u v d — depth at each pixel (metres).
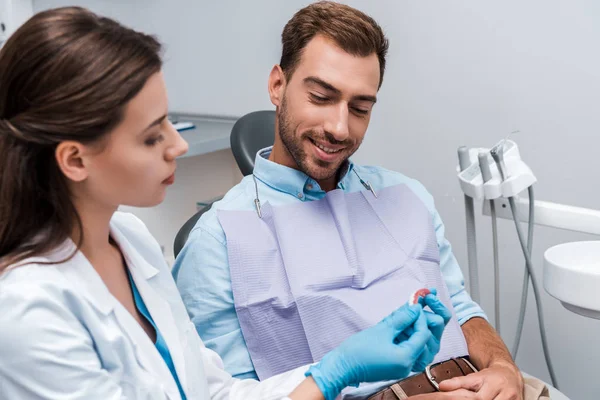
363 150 2.17
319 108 1.16
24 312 0.71
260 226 1.21
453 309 1.28
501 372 1.15
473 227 1.47
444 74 1.97
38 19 0.71
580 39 1.75
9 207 0.73
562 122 1.82
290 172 1.25
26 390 0.72
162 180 0.78
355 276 1.20
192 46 2.50
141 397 0.81
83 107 0.70
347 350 0.95
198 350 0.96
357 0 2.07
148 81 0.73
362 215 1.28
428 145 2.04
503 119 1.91
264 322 1.16
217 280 1.18
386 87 2.07
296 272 1.17
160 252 0.99
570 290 1.17
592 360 1.89
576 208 1.39
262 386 1.02
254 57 2.37
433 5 1.94
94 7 2.68
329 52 1.14
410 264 1.24
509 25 1.84
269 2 2.28
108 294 0.81
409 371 0.96
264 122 1.62
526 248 1.44
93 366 0.75
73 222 0.77
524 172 1.38
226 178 2.55
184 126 2.38
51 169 0.74
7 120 0.71
